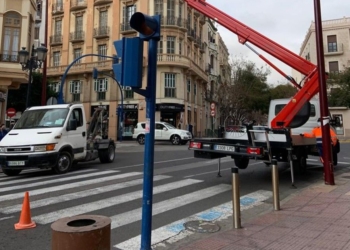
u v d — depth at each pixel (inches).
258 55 373.4
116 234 193.5
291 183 355.9
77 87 1577.3
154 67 148.8
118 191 309.4
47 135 397.4
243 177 392.2
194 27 1643.7
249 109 1943.9
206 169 446.6
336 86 1638.8
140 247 159.9
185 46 1462.8
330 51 2025.1
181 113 1386.6
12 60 737.0
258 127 357.1
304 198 274.1
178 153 678.5
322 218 214.5
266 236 183.6
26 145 382.9
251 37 369.4
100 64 1502.2
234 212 203.5
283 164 504.7
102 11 1552.7
